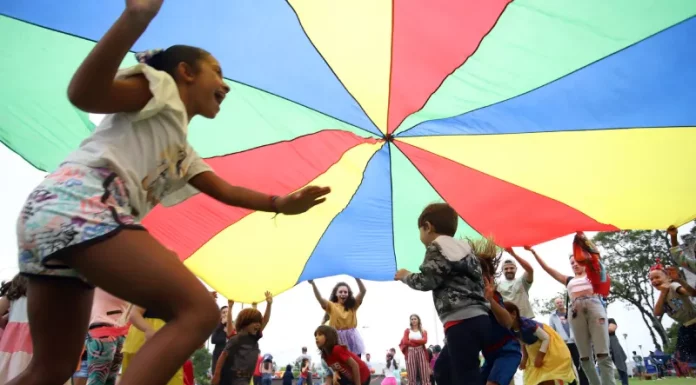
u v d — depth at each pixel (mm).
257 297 5281
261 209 1807
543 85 3812
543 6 3217
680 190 4266
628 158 4184
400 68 3822
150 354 1136
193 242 4668
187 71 1547
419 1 3264
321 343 4969
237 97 3986
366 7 3332
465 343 2811
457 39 3539
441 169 4711
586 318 4664
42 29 3135
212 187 1760
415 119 4262
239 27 3443
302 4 3301
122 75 1366
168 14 3275
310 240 5078
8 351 3209
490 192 4848
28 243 1233
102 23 3160
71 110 3451
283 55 3705
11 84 3363
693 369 13734
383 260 5555
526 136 4238
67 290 1423
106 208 1248
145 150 1409
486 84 3857
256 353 4363
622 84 3719
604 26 3318
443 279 2928
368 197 4992
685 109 3789
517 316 4336
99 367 3430
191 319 1188
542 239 5098
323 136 4391
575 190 4559
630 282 25188
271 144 4363
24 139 3514
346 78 3922
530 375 4582
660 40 3396
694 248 4230
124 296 1211
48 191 1253
